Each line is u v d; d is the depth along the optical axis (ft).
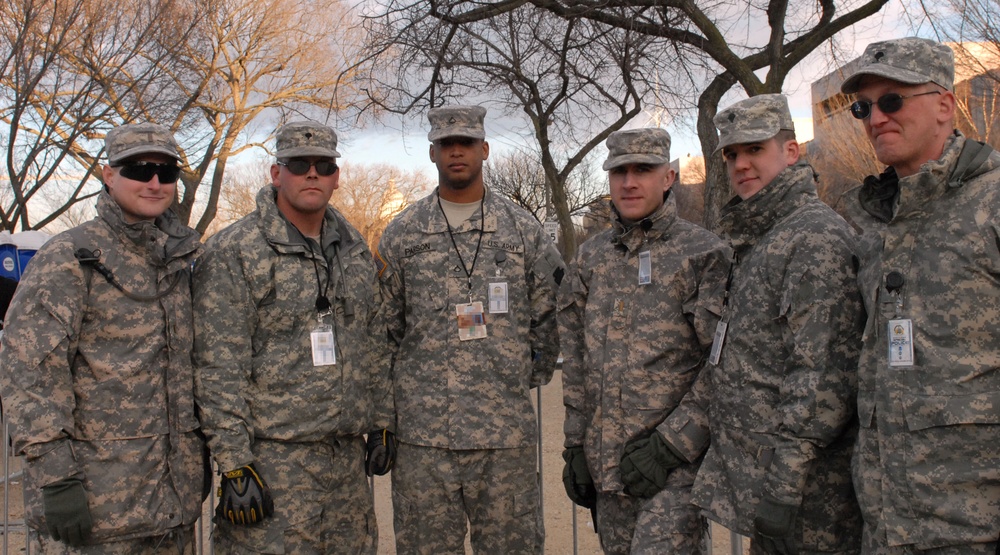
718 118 10.04
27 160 32.91
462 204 13.21
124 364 10.01
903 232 7.86
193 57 45.75
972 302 7.30
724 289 10.51
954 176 7.54
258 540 10.93
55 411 9.36
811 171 9.68
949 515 7.29
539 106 34.68
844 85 8.45
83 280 9.82
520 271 12.98
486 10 27.53
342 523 11.87
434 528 12.39
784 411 8.73
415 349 12.75
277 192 12.02
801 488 8.59
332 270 11.78
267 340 11.35
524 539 12.62
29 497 9.71
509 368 12.60
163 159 10.22
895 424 7.67
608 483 11.14
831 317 8.64
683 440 10.52
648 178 11.14
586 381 11.81
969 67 39.42
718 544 17.25
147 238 10.14
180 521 10.37
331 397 11.39
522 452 12.64
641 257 11.34
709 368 10.62
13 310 9.53
